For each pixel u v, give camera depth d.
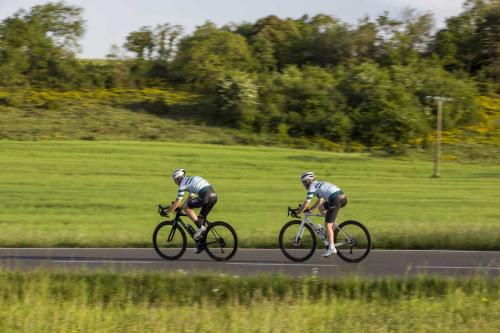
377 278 13.05
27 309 10.66
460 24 69.62
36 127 50.88
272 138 51.78
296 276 13.76
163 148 45.84
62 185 34.69
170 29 68.81
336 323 10.03
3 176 36.50
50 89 62.97
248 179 38.22
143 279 12.87
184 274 13.22
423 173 41.47
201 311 10.62
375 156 46.84
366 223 23.59
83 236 19.22
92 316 10.23
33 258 16.09
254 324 9.82
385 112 52.66
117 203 29.98
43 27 66.50
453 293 11.81
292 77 58.84
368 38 68.06
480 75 66.62
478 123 56.75
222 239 15.60
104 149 44.78
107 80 65.12
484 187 36.94
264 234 19.84
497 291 12.16
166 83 65.62
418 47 69.50
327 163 43.41
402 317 10.41
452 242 18.17
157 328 9.56
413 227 21.03
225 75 57.69
